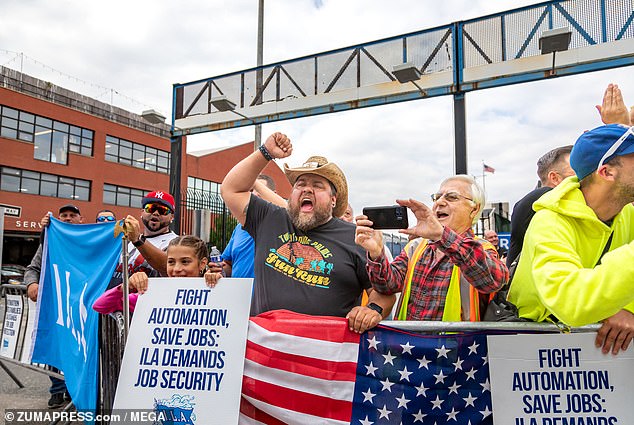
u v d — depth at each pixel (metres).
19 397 4.18
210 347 2.12
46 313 3.57
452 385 1.84
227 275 3.86
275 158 2.53
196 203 10.44
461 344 1.84
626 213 1.71
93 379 2.68
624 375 1.65
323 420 1.94
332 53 7.85
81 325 2.99
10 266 21.78
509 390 1.76
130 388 2.17
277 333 2.06
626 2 5.93
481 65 6.70
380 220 1.91
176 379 2.13
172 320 2.22
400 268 2.44
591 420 1.67
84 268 3.18
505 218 10.92
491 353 1.80
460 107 6.96
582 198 1.58
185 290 2.25
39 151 29.64
